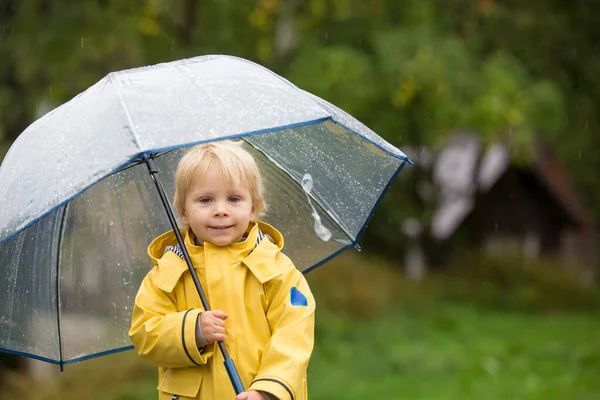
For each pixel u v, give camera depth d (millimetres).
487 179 26703
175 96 3809
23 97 12062
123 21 12242
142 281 4539
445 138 16078
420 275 23984
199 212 4141
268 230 4465
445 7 14805
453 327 19016
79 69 12070
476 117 13961
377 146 4109
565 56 17625
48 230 4516
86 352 4812
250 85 3910
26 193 3727
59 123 3969
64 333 4758
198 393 4117
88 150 3668
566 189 27766
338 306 19109
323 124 4457
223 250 4168
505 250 27344
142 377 13250
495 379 13461
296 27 14445
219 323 3969
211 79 3926
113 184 4703
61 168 3682
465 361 14961
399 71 13711
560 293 24484
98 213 4699
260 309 4109
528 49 16844
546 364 14734
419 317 19672
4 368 12711
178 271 4176
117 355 13617
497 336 18172
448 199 26422
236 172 4156
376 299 19688
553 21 17094
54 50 11875
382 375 14133
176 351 4012
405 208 22266
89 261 4738
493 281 24844
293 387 3906
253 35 14180
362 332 17438
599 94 18562
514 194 28016
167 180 4801
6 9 12039
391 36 13930
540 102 14883
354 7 14523
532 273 25359
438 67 13773
